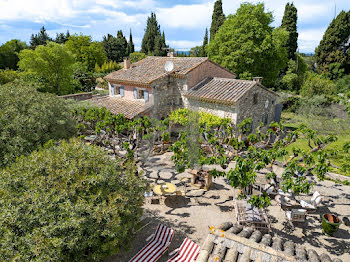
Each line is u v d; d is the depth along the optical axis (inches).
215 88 745.0
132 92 832.9
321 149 455.5
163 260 332.8
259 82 748.6
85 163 303.6
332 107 1086.4
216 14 1989.4
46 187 272.4
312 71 1957.4
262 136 522.0
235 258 222.1
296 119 1085.8
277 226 408.8
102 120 623.8
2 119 399.5
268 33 1056.2
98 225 263.3
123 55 2817.4
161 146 687.1
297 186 364.8
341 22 1717.5
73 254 261.1
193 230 394.6
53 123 469.4
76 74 1507.1
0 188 272.1
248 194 474.0
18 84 533.0
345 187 528.1
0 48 2074.3
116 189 306.7
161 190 464.1
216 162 442.0
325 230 385.7
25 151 398.9
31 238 232.4
